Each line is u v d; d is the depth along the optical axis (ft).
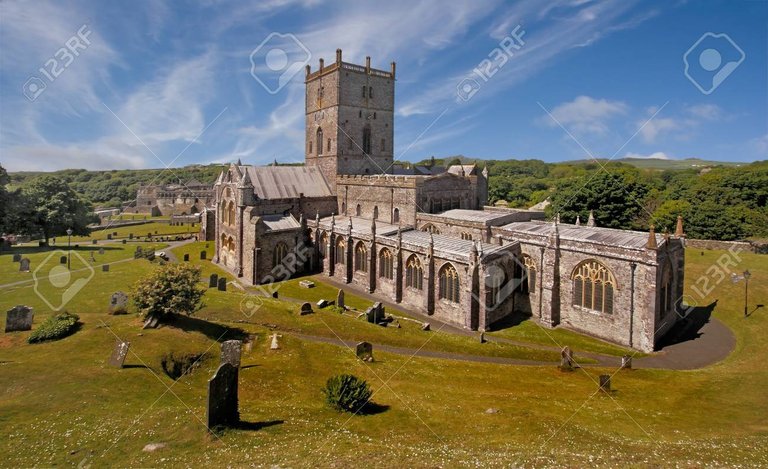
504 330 169.78
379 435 78.64
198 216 552.41
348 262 234.99
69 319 120.06
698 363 139.33
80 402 82.58
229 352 110.73
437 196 257.96
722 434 83.41
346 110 291.58
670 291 167.12
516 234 189.37
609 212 336.70
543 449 73.36
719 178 390.42
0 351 104.47
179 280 127.65
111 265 234.79
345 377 94.43
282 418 84.89
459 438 78.43
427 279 187.01
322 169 307.99
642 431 85.46
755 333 162.71
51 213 314.76
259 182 271.69
